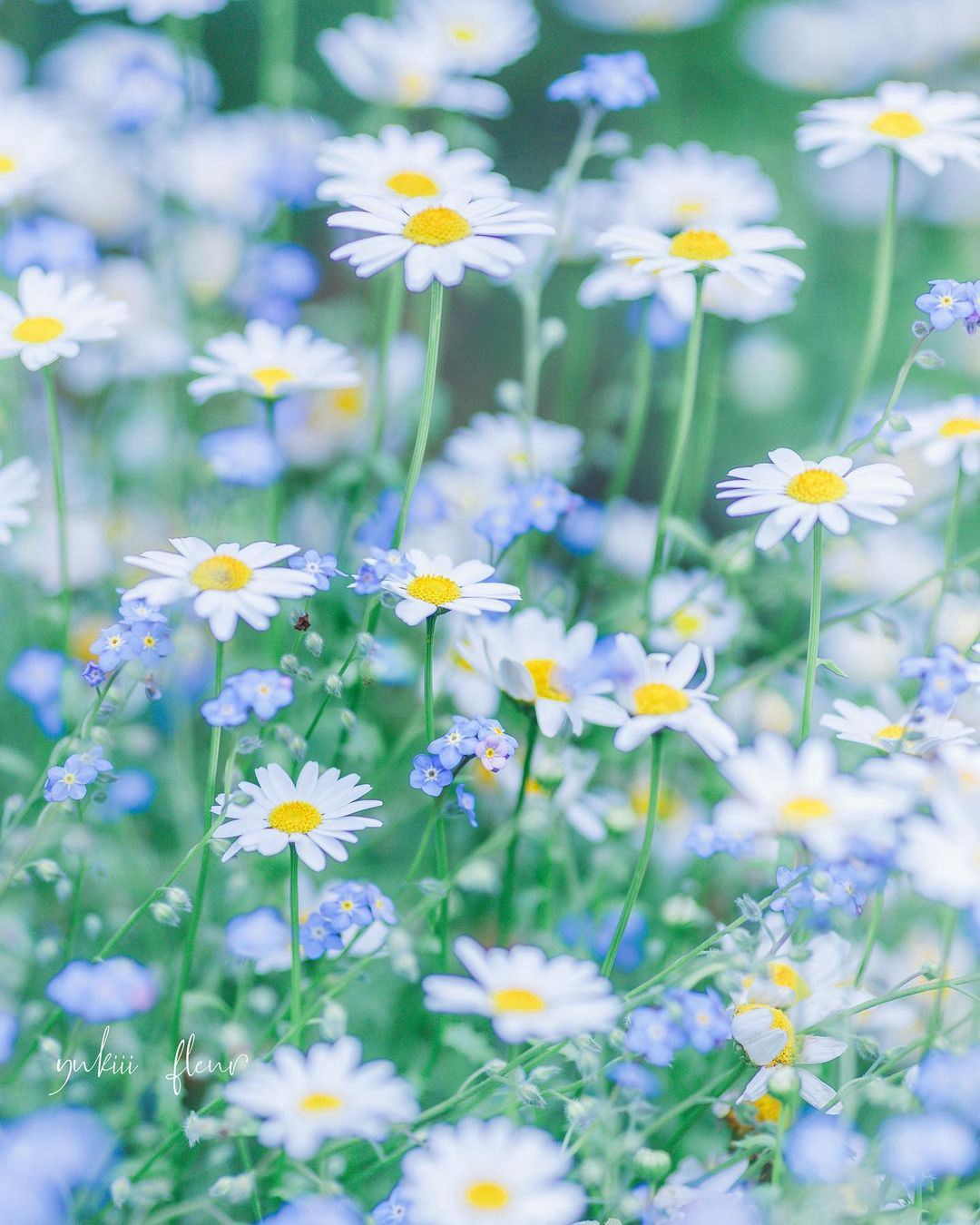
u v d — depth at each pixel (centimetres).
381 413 73
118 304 67
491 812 72
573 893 67
